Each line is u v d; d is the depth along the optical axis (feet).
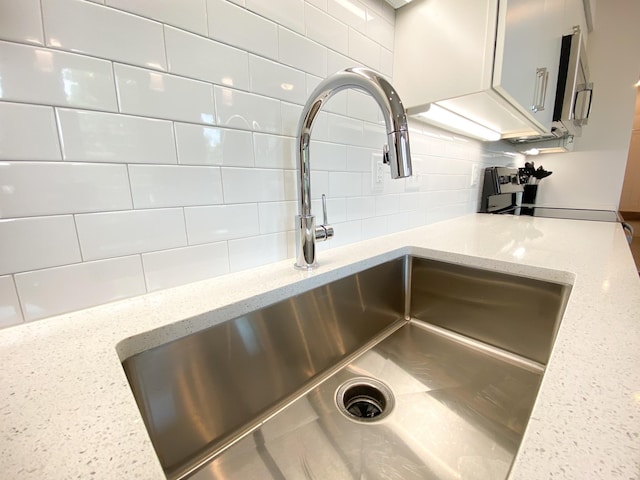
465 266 2.64
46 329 1.44
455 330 2.77
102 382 1.07
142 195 1.73
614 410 0.86
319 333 2.23
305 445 1.66
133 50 1.61
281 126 2.32
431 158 4.09
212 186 2.01
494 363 2.37
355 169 3.01
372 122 3.11
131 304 1.70
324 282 2.24
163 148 1.77
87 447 0.79
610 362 1.09
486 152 5.65
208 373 1.65
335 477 1.48
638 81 6.73
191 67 1.82
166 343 1.50
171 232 1.87
